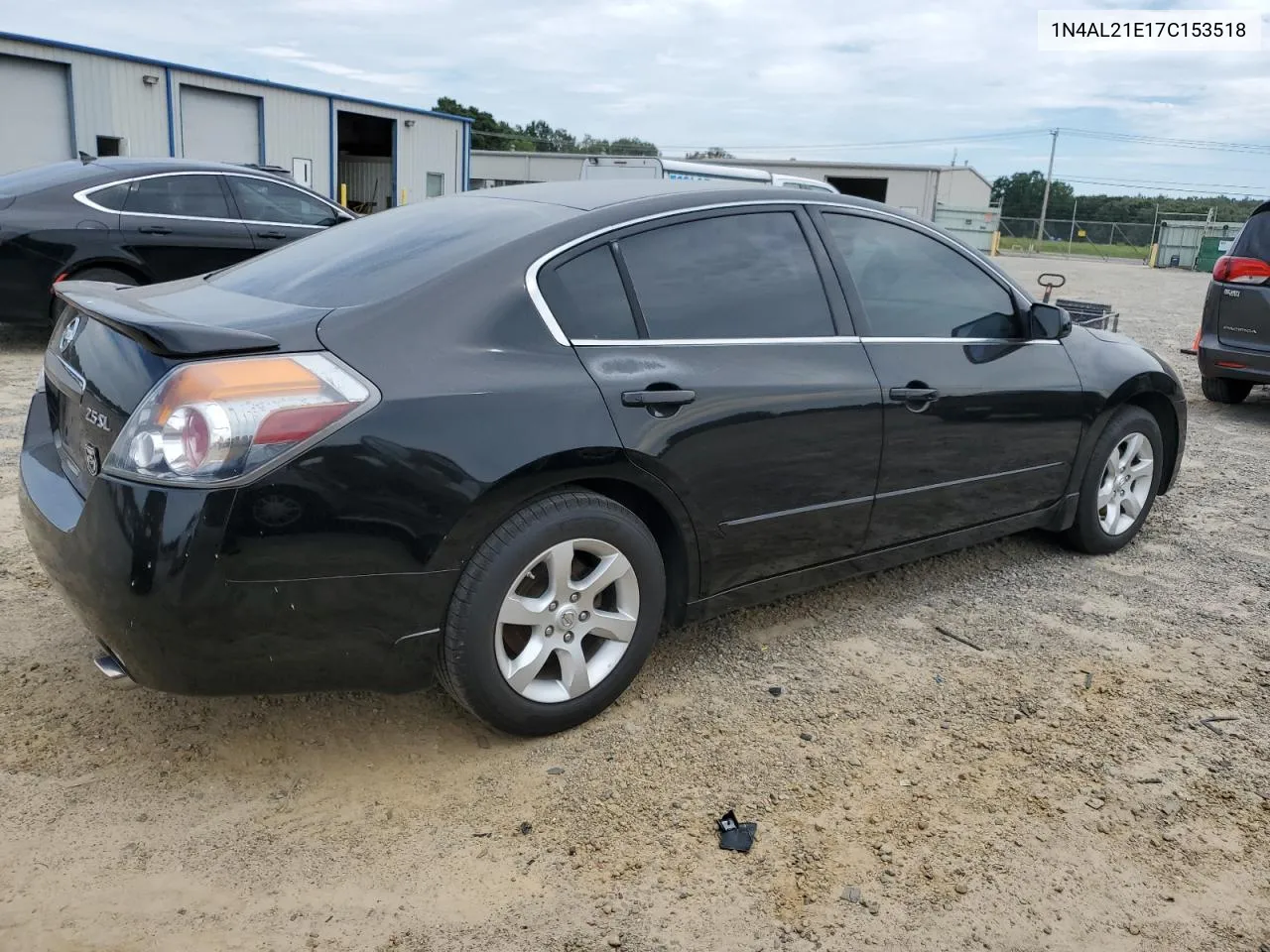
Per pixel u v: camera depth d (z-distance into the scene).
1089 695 3.34
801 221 3.47
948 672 3.47
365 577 2.46
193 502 2.26
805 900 2.32
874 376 3.44
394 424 2.45
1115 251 51.84
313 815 2.57
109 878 2.31
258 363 2.37
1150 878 2.45
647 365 2.93
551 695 2.89
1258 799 2.78
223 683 2.44
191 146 22.58
